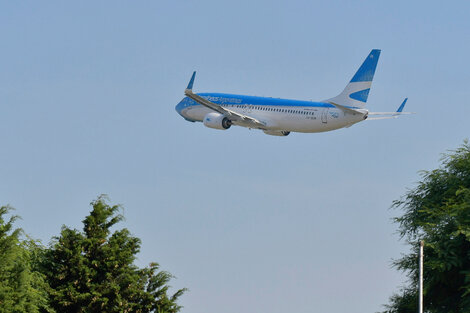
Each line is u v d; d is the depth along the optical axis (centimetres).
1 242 10244
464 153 12169
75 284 12056
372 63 18975
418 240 11562
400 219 12044
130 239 12700
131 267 12569
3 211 10412
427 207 11725
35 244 12231
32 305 10350
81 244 12319
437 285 11219
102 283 12162
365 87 19025
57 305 11831
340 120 18538
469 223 10862
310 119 18838
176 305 12488
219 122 19788
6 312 9850
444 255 10744
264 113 19562
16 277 10250
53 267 12181
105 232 12562
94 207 12631
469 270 10731
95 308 11938
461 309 10738
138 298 12338
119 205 12756
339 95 19338
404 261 11675
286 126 19275
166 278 12575
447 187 11938
